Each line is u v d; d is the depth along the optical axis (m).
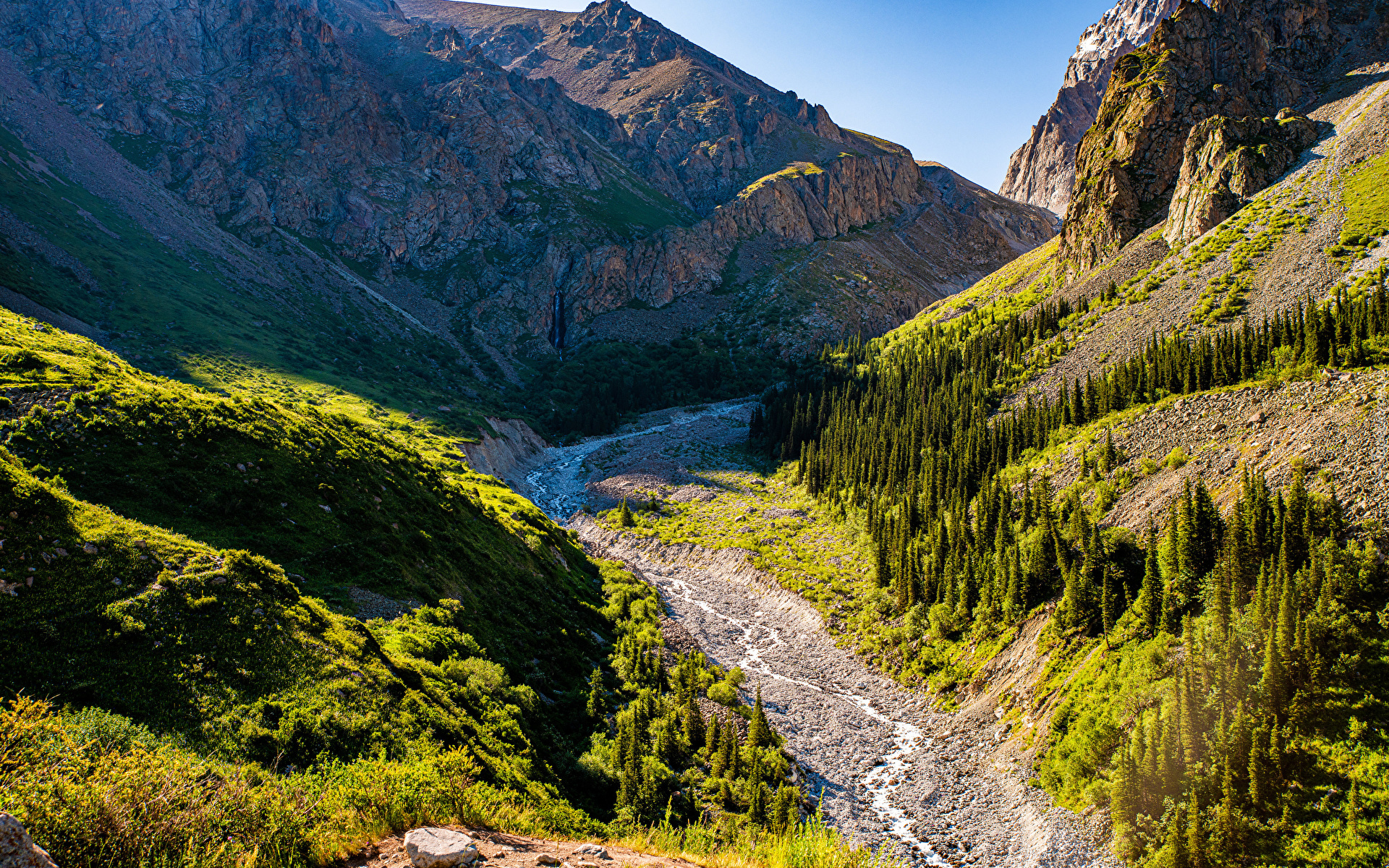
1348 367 74.69
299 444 62.66
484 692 44.12
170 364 153.00
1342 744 38.66
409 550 59.47
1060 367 136.00
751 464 187.38
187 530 45.12
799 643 92.31
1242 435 73.00
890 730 68.88
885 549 101.56
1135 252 162.50
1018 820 50.88
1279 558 50.38
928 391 159.75
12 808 13.47
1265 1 197.38
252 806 17.20
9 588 28.45
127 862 14.06
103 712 23.33
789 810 43.97
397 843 18.69
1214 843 38.03
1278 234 124.81
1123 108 194.62
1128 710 50.00
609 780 43.56
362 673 35.00
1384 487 50.97
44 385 51.78
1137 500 75.56
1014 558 77.69
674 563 130.75
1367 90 158.62
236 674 30.20
